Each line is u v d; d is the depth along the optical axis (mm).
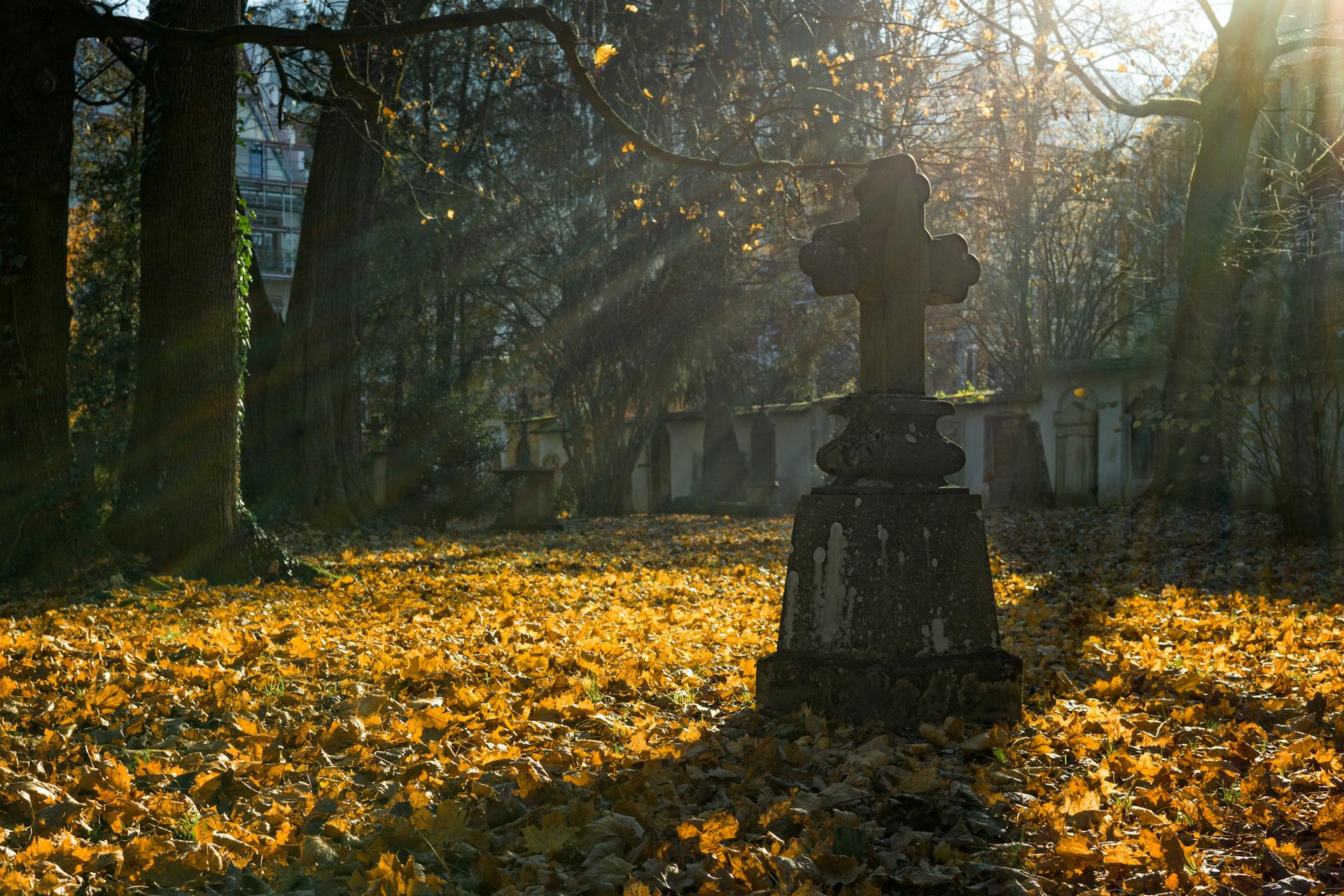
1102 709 4973
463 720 4672
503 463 38531
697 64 23750
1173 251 28469
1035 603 8891
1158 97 25453
